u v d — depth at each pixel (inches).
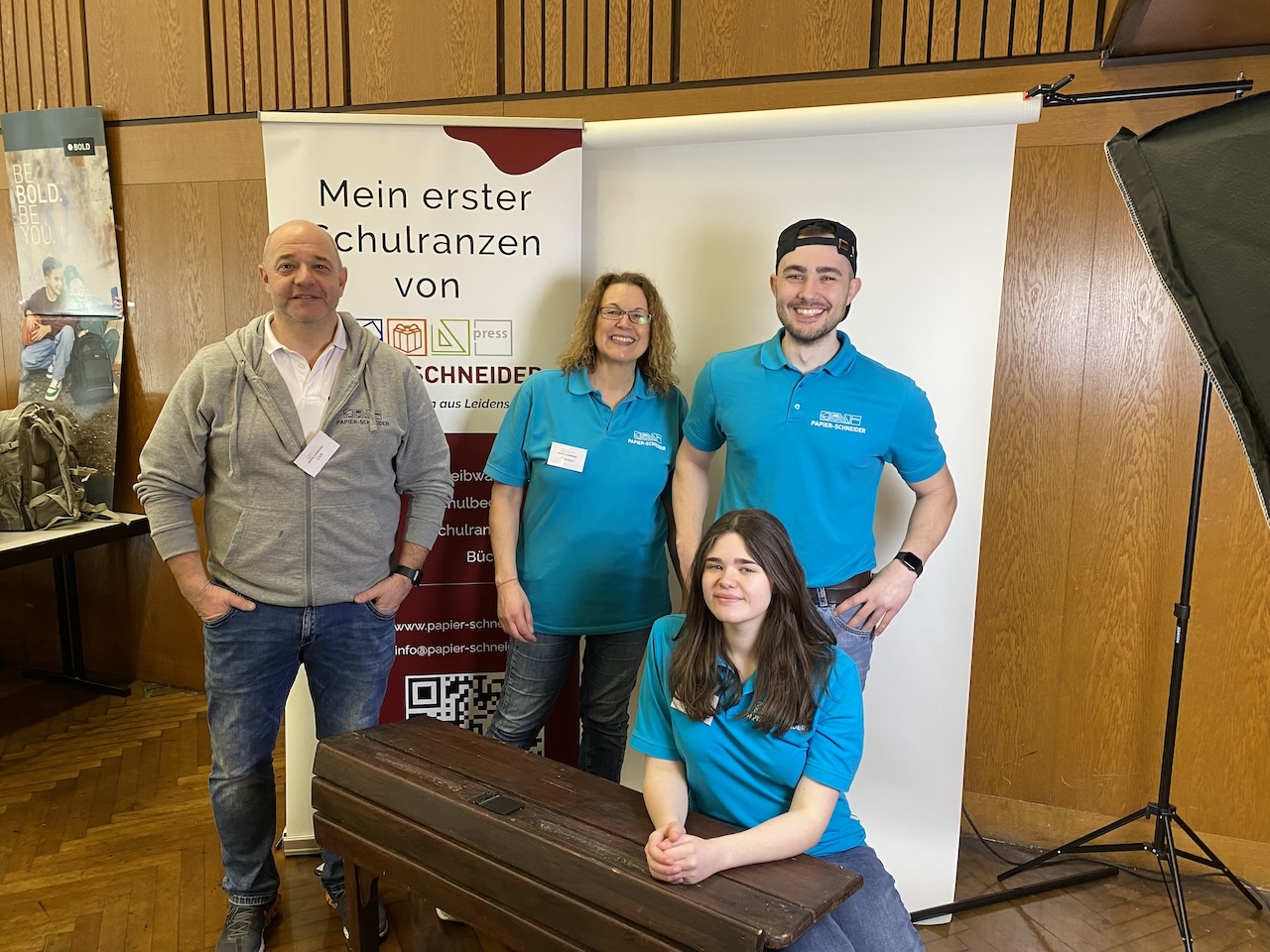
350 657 77.4
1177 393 89.3
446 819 61.8
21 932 80.7
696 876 52.0
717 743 59.7
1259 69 82.7
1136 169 33.4
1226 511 89.0
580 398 79.7
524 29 107.1
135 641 139.5
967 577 86.9
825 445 71.3
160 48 121.1
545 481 80.0
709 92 100.7
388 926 83.5
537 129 87.1
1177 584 91.9
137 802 104.4
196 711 130.0
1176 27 77.2
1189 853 89.0
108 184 124.3
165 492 71.6
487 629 93.7
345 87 115.2
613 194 91.6
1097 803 97.5
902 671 89.5
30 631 145.3
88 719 127.3
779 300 71.1
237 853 77.0
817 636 59.6
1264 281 29.1
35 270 129.6
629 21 102.7
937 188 83.4
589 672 84.3
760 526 58.4
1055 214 91.0
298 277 69.1
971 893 90.0
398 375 77.4
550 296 89.7
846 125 81.7
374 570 76.7
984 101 78.1
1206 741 92.9
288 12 115.3
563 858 55.7
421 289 88.8
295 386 72.9
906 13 93.0
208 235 123.0
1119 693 95.3
